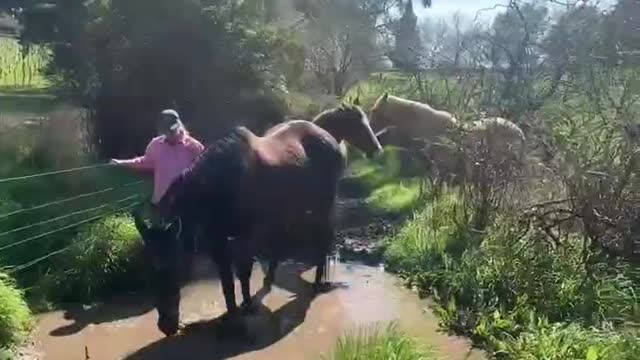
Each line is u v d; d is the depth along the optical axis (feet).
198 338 19.29
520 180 24.80
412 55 67.00
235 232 19.83
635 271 20.83
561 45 32.07
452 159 28.73
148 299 22.12
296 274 24.95
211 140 35.14
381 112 38.99
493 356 18.02
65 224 24.80
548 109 27.99
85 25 36.76
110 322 20.27
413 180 35.99
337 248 27.84
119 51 34.42
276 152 21.09
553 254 21.68
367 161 41.37
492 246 22.85
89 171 31.58
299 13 48.34
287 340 19.26
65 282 21.97
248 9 37.04
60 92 42.55
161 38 34.24
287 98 41.42
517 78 32.81
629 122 21.65
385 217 31.48
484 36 45.42
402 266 25.35
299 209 22.02
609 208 20.86
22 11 53.67
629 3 30.14
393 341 16.74
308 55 55.57
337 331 19.90
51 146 33.45
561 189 23.09
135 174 31.89
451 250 25.11
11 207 25.27
